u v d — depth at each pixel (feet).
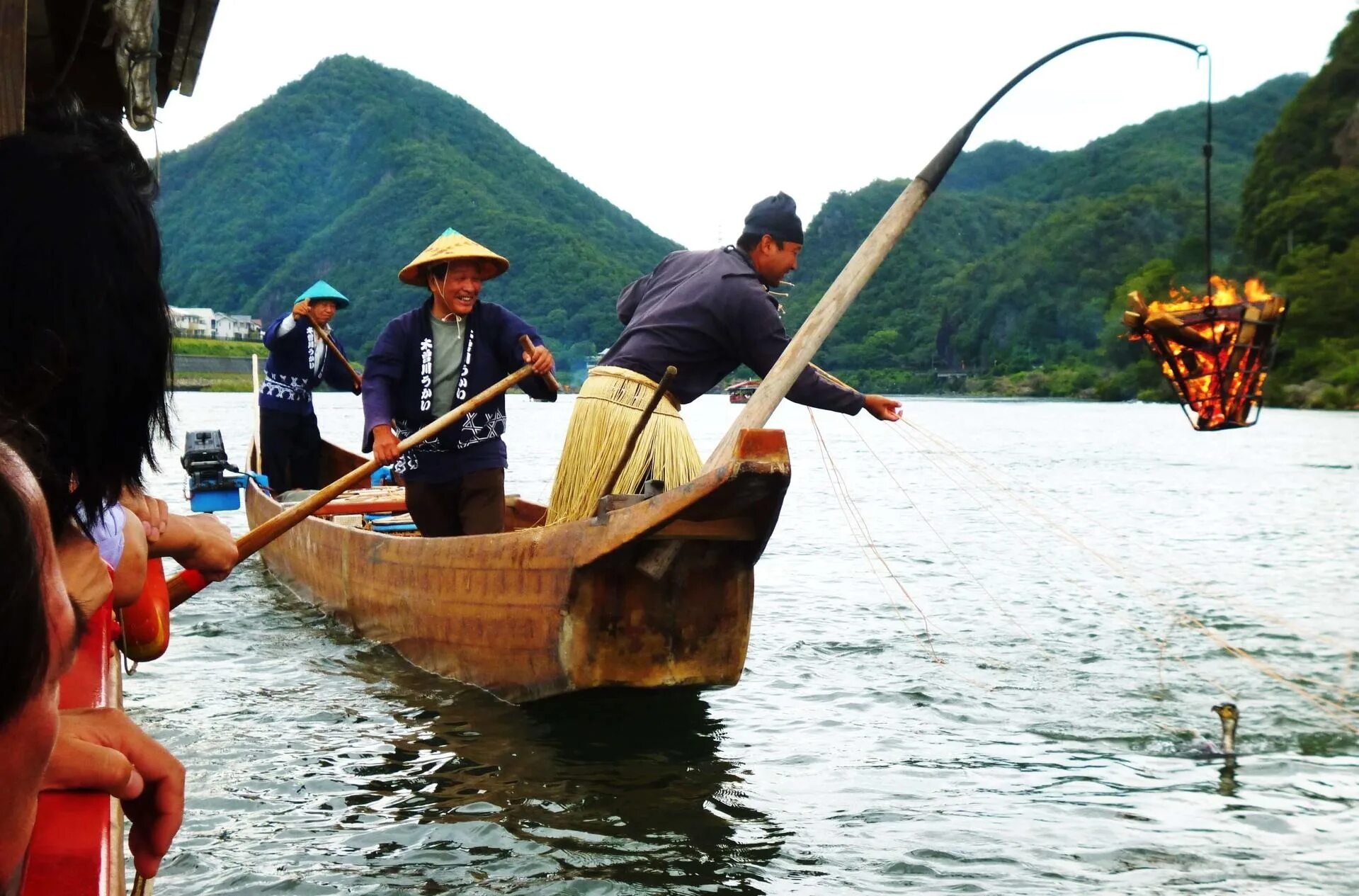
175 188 607.78
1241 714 16.71
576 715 15.96
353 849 11.28
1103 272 371.56
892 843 11.65
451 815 12.22
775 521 14.29
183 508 41.57
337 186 580.30
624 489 15.94
